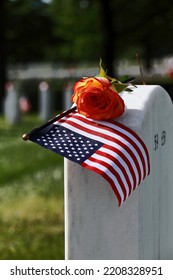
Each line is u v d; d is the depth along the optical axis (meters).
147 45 31.39
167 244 5.11
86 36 28.64
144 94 4.49
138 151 4.07
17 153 13.34
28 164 12.01
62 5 28.47
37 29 39.41
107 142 4.02
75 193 4.18
